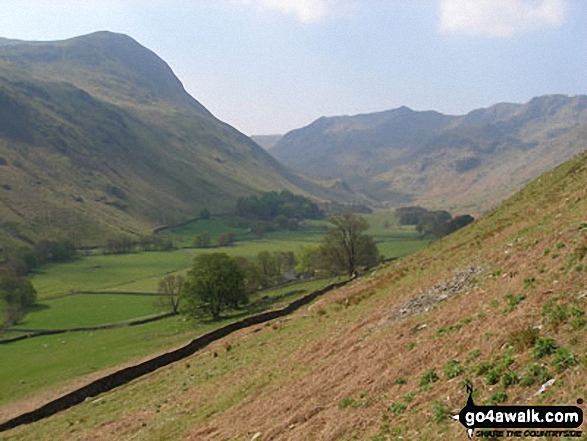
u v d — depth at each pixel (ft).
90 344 241.96
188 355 166.09
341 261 272.92
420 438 40.70
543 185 146.61
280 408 65.31
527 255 69.67
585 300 46.47
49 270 486.79
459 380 46.39
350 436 47.96
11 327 291.58
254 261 400.06
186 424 80.38
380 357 63.93
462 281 80.53
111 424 99.45
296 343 106.32
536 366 40.68
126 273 473.26
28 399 151.84
